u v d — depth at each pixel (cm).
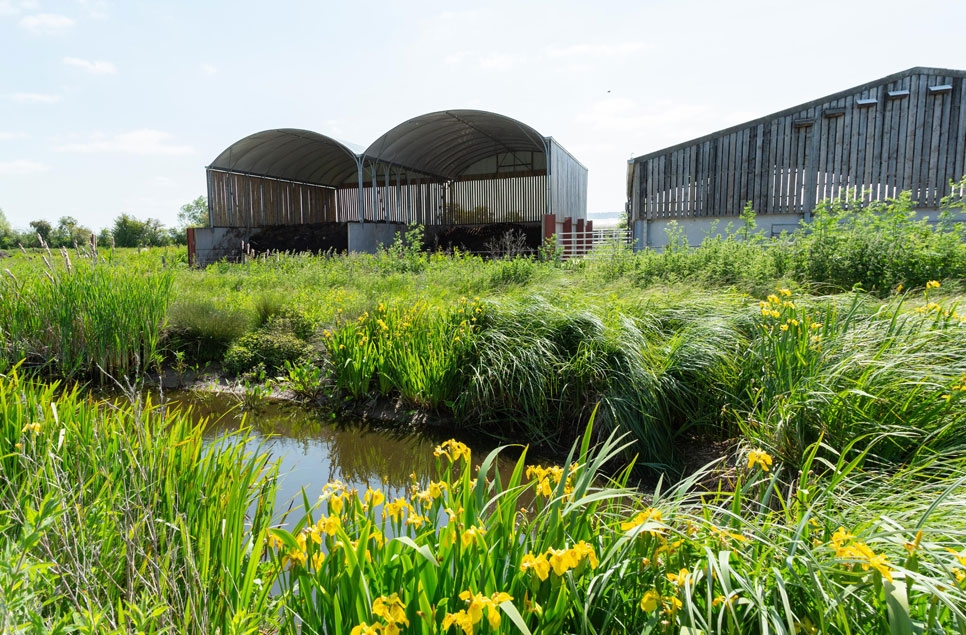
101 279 773
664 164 1758
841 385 407
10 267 900
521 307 674
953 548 200
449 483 267
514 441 576
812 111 1594
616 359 557
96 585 204
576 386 570
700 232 1727
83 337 757
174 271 971
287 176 2650
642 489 462
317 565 214
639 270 998
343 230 2230
